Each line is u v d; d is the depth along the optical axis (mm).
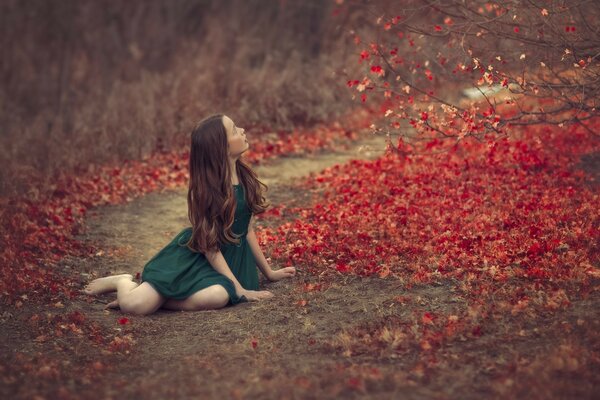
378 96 11219
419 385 3424
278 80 11555
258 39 13914
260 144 10055
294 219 6824
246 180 5109
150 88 11719
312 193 7742
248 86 11344
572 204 5785
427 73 6445
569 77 6559
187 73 12398
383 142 9727
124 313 4879
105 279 5242
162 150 10055
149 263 5047
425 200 6422
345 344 3986
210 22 15570
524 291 4391
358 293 4797
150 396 3469
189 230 5105
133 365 3971
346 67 11508
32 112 15445
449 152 7750
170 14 16922
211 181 4875
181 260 4973
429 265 5020
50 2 16406
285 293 5004
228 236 4926
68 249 6398
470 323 4062
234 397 3395
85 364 3980
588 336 3748
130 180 8789
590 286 4344
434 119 6027
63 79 15766
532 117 7223
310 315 4551
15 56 16297
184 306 4898
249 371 3760
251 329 4418
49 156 9320
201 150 4887
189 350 4168
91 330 4531
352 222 6141
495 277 4648
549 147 7117
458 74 6719
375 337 4039
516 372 3447
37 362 3979
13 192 7934
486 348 3773
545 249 4945
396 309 4441
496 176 6770
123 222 7324
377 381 3477
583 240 5027
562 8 5516
